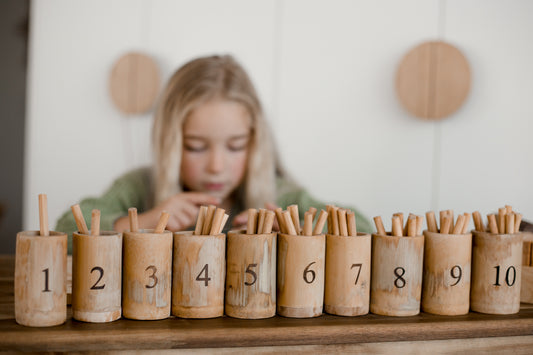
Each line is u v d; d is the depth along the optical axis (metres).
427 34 2.88
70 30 2.66
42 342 0.91
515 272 1.14
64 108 2.68
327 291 1.10
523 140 2.98
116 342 0.93
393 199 2.90
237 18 2.72
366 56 2.84
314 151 2.81
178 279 1.04
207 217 1.06
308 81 2.79
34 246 0.94
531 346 1.11
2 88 2.65
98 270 0.98
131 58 2.68
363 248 1.09
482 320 1.08
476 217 1.19
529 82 2.96
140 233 1.01
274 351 1.00
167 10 2.68
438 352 1.06
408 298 1.09
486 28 2.92
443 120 2.92
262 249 1.04
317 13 2.78
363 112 2.85
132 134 2.68
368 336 1.02
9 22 2.63
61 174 2.69
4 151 2.65
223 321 1.02
